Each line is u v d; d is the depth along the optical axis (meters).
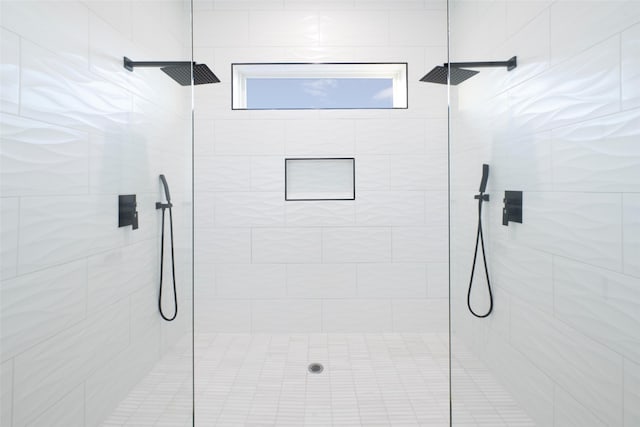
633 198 0.88
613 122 0.92
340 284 2.37
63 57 1.07
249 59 2.32
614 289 0.93
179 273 1.37
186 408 1.34
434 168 2.35
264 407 1.62
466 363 1.30
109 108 1.23
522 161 1.16
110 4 1.21
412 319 2.38
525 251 1.16
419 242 2.37
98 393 1.18
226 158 2.33
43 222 1.02
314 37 2.33
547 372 1.12
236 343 2.26
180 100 1.36
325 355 2.10
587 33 0.97
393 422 1.52
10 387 0.94
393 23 2.33
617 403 0.94
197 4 2.32
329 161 2.40
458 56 1.29
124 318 1.26
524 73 1.14
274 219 2.35
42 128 1.01
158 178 1.33
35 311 1.00
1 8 0.90
